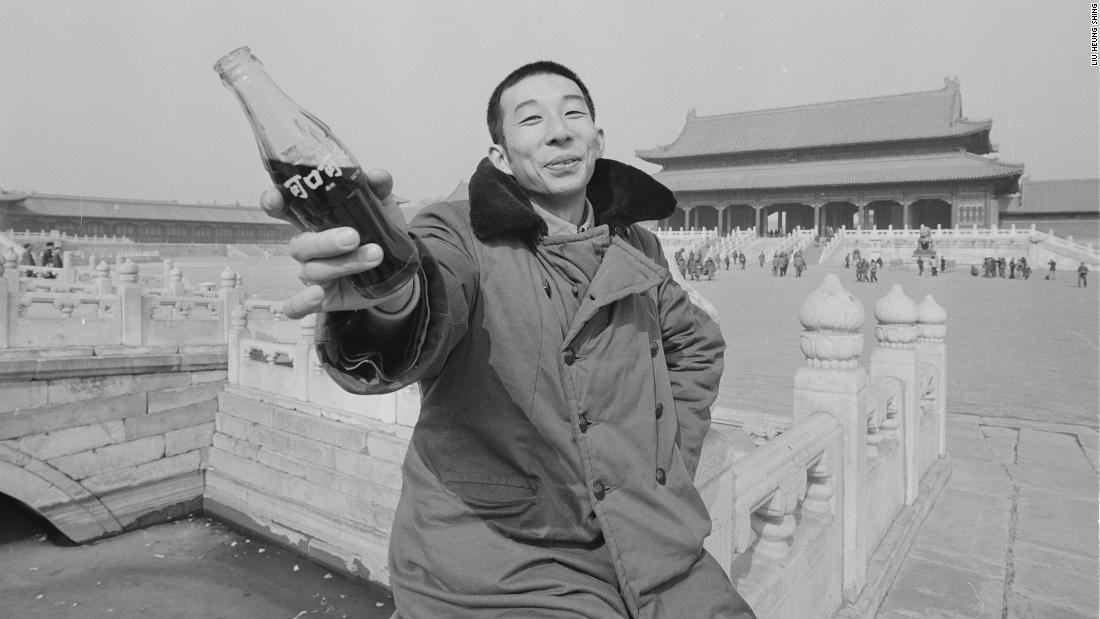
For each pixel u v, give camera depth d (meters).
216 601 7.71
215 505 9.95
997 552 4.71
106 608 7.54
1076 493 6.08
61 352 9.41
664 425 1.59
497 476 1.44
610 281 1.45
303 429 8.80
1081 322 20.52
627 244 1.54
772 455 2.88
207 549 8.99
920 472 5.93
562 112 1.63
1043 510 5.60
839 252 44.16
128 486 9.60
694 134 69.19
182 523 9.84
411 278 1.03
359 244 0.94
